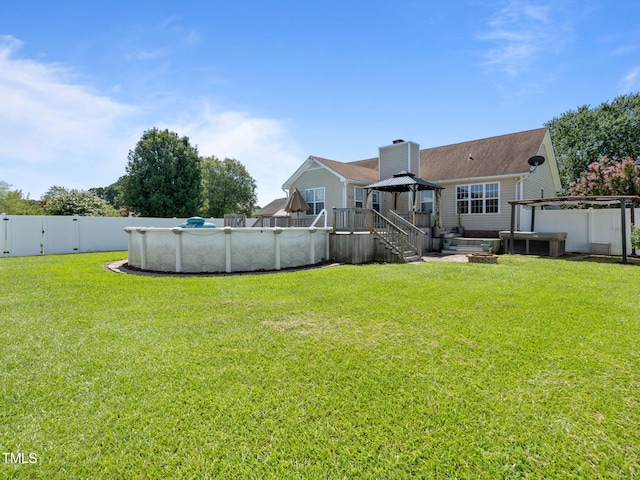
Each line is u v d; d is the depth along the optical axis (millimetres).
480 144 18531
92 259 12070
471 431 2264
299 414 2453
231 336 4004
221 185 42812
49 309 5156
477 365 3213
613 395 2684
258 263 9508
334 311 5055
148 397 2668
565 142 27844
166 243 9266
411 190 15039
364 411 2488
